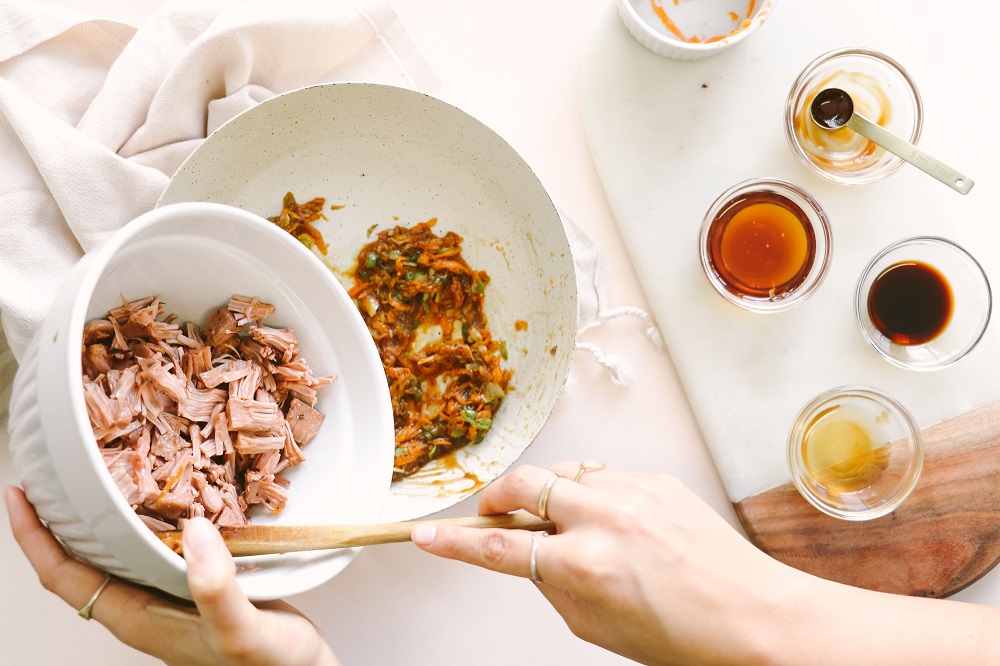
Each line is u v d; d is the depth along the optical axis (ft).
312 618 2.30
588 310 2.32
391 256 2.26
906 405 2.33
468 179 2.24
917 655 1.94
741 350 2.33
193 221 1.85
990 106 2.36
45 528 1.87
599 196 2.35
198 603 1.72
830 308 2.34
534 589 2.33
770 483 2.32
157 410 1.92
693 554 1.90
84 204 2.11
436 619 2.32
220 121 2.21
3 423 2.19
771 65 2.32
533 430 2.21
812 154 2.34
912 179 2.34
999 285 2.36
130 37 2.23
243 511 1.97
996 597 2.33
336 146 2.21
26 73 2.19
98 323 1.89
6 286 2.08
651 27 2.30
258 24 2.14
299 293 1.99
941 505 2.31
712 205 2.26
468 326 2.28
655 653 1.93
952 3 2.37
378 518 1.93
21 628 2.25
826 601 1.95
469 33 2.34
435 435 2.26
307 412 2.01
